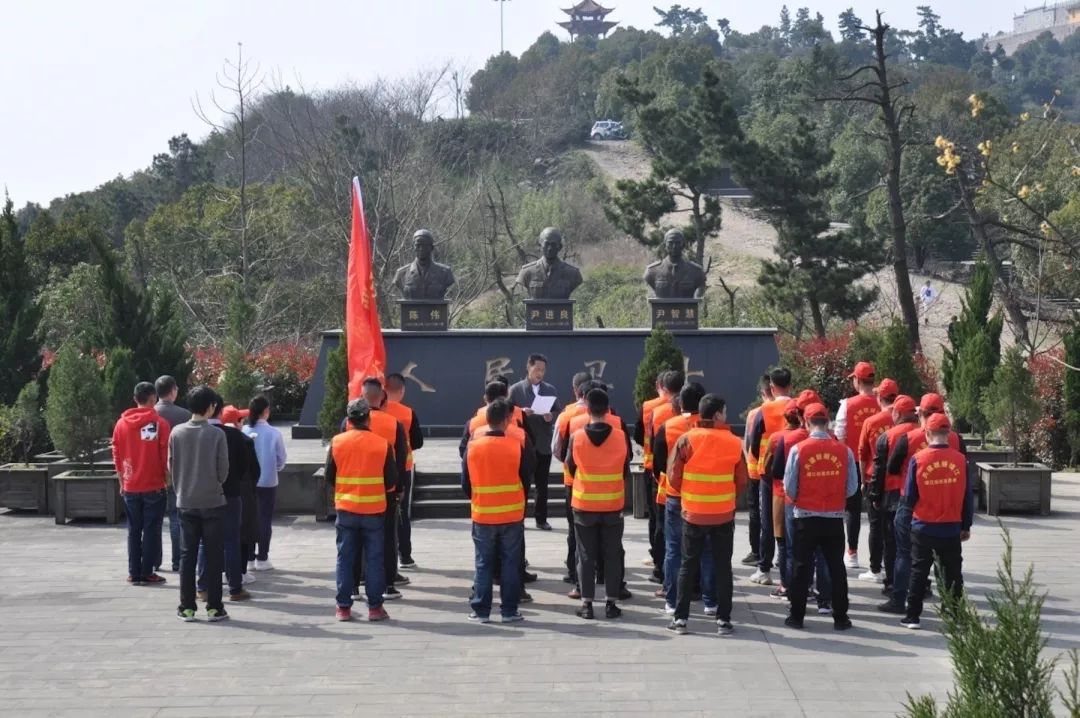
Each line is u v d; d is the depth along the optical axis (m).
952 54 135.88
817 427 9.85
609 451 10.28
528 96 84.62
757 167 34.12
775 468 10.41
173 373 19.59
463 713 8.12
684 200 67.88
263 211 39.47
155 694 8.52
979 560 12.31
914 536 9.93
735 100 79.88
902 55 135.38
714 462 9.78
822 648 9.50
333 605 10.87
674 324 19.98
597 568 11.62
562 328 19.98
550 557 12.77
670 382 11.43
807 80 69.38
